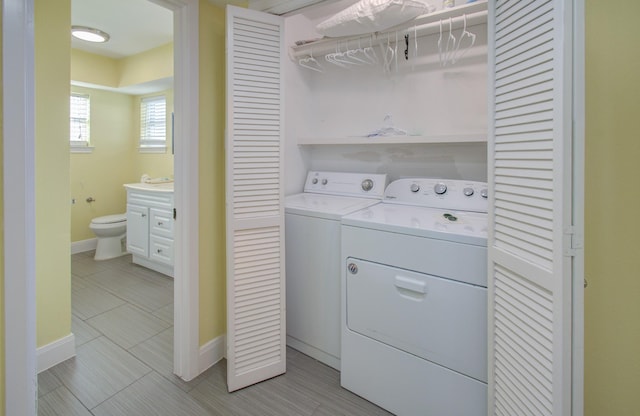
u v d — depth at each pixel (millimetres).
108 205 4078
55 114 1780
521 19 979
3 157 729
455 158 2049
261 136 1679
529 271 970
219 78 1797
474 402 1311
